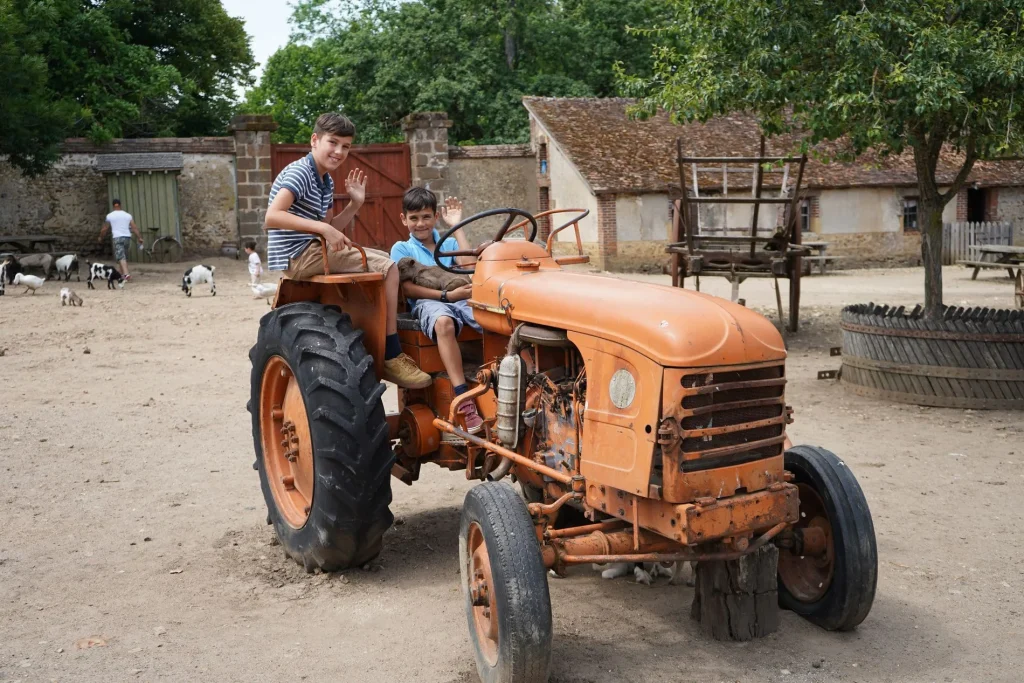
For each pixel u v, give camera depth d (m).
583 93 34.12
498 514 3.47
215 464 6.82
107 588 4.57
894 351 8.60
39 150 21.45
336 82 37.62
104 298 17.02
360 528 4.43
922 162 9.40
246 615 4.25
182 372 10.34
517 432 4.06
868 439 7.27
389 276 4.75
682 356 3.27
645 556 3.53
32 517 5.64
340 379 4.43
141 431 7.78
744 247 13.41
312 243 4.82
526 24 34.44
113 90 30.84
